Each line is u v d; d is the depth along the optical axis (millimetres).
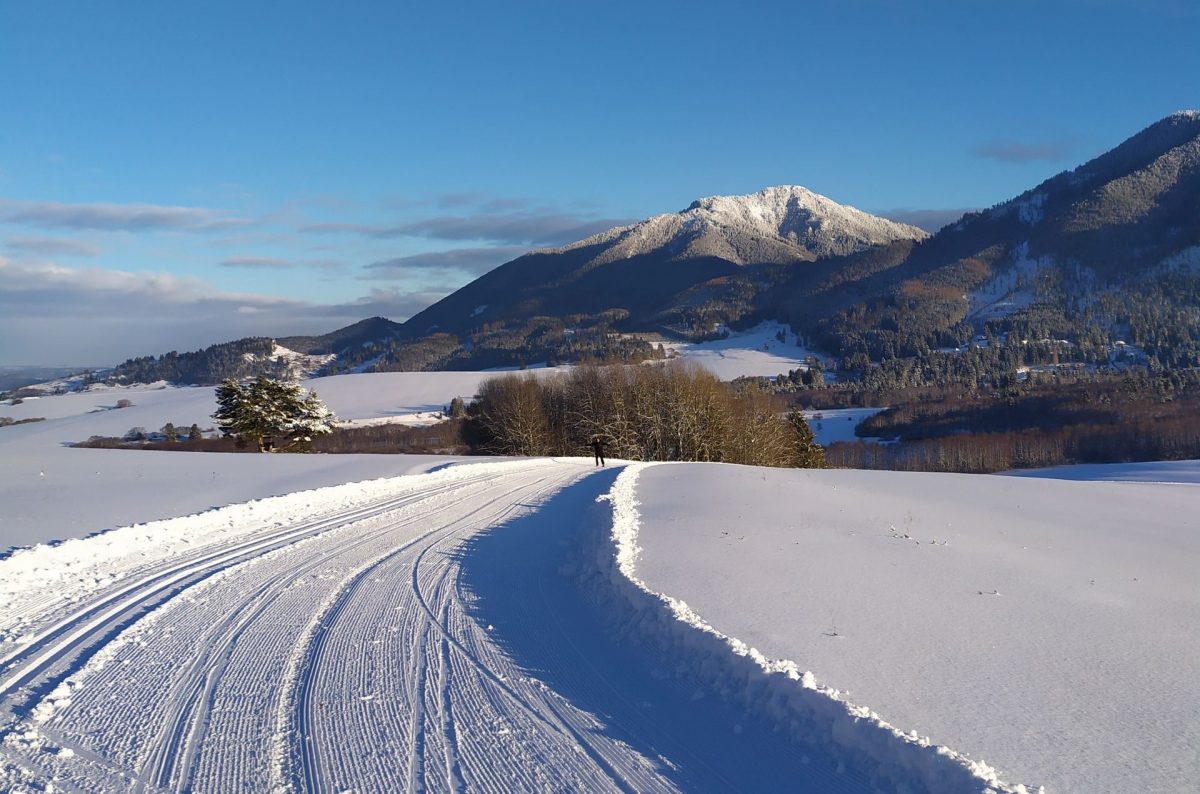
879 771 5188
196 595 10586
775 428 65812
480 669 7453
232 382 59312
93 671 7609
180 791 5184
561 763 5480
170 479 27406
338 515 18062
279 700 6770
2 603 10281
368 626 8961
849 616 8891
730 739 5816
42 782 5332
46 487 25281
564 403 64875
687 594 9555
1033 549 14211
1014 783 5074
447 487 24094
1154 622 9414
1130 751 5641
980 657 7660
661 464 33125
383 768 5449
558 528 15844
